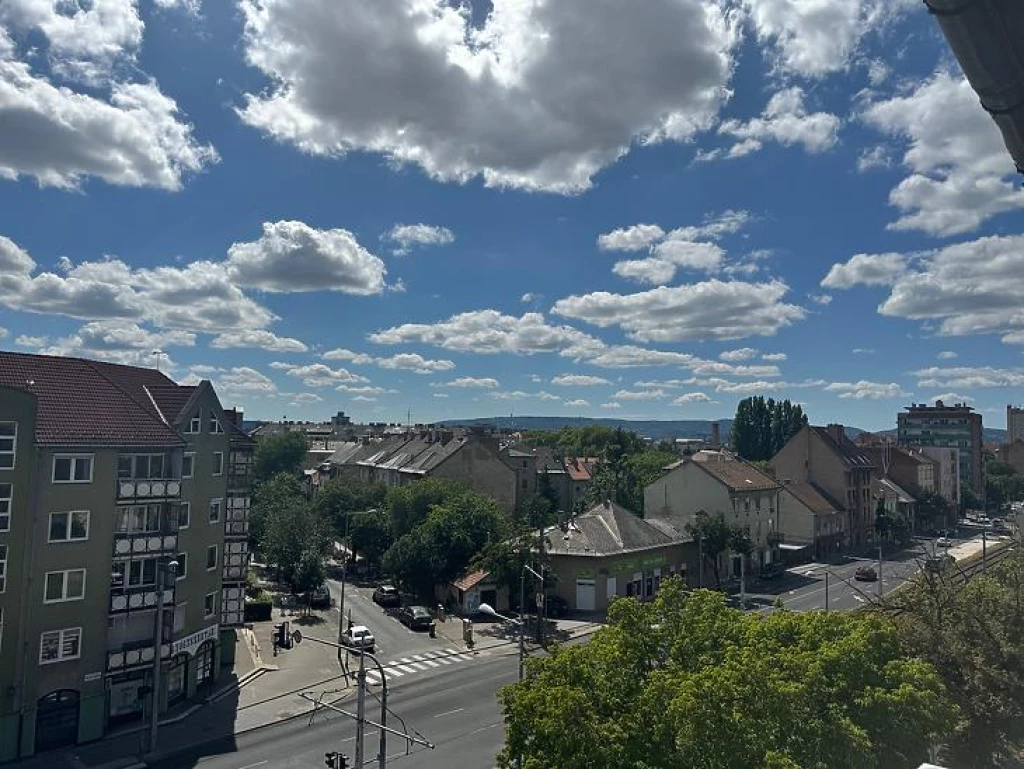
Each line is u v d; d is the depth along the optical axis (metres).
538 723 19.50
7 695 33.16
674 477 84.56
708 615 24.23
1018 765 26.41
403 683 44.03
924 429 167.88
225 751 33.81
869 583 75.69
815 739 18.72
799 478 105.00
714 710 18.31
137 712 37.84
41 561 34.56
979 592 31.50
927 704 19.88
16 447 34.06
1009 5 9.22
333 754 27.03
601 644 23.39
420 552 65.00
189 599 41.38
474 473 94.25
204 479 42.88
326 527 84.62
